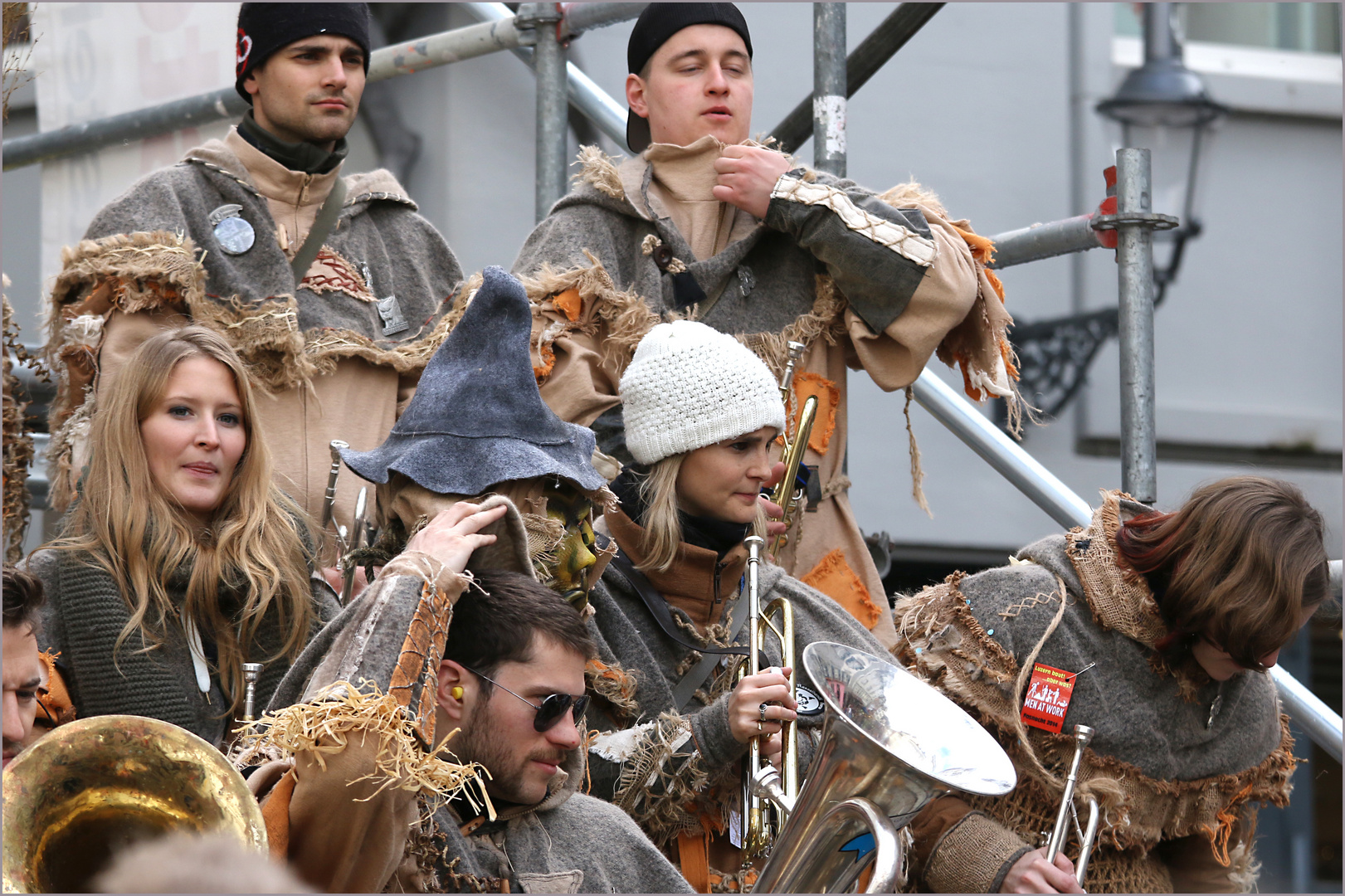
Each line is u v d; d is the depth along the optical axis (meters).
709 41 16.73
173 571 12.95
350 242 16.59
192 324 15.21
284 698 10.32
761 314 16.23
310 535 14.24
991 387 16.48
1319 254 45.03
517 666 10.61
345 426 15.73
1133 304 17.98
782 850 11.59
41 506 18.95
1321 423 44.59
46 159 22.20
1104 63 42.62
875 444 39.69
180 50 22.08
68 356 15.14
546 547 11.68
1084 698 13.35
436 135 31.92
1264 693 14.30
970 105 41.19
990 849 12.70
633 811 12.46
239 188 15.95
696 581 13.53
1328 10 45.31
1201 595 12.93
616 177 16.42
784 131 21.89
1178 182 44.00
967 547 39.94
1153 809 13.53
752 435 13.73
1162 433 44.06
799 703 13.46
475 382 11.92
